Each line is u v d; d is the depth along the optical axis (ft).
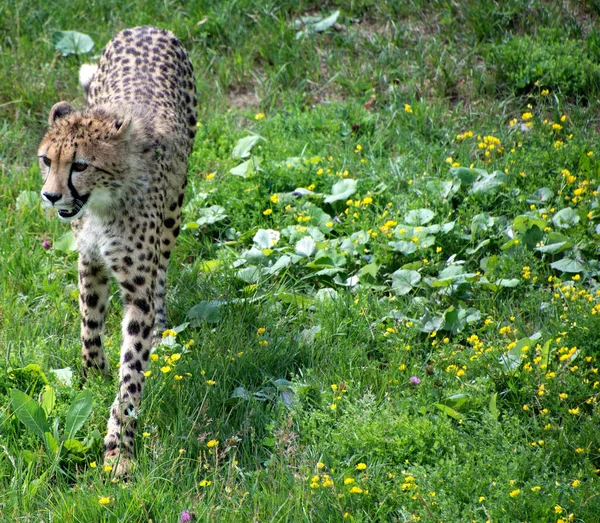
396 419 31.17
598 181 44.68
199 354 35.22
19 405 30.22
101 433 32.17
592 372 33.53
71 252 42.24
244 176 46.73
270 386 34.19
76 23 59.36
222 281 40.37
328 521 26.96
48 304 39.11
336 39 59.16
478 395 32.42
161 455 29.96
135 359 32.09
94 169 31.12
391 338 36.50
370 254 41.83
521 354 33.94
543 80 53.06
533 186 44.83
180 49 42.91
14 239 42.45
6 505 27.40
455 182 45.01
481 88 53.98
